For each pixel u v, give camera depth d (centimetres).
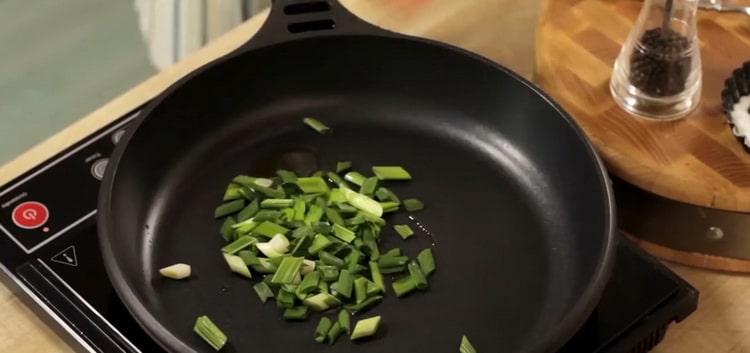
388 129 92
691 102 88
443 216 86
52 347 81
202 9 133
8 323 82
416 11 103
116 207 82
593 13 96
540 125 88
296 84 92
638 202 86
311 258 83
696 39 88
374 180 87
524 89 87
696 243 85
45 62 147
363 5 103
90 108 143
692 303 80
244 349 78
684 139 86
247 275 81
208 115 90
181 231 85
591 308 74
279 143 91
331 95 93
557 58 93
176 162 88
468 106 91
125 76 144
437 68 90
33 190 86
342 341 78
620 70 90
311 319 79
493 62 88
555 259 83
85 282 81
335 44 90
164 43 139
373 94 92
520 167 89
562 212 86
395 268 82
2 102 145
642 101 88
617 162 85
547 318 80
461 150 90
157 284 81
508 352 78
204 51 100
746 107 88
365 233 84
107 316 79
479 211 86
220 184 88
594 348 78
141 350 77
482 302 80
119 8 148
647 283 80
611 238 77
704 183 83
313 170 89
